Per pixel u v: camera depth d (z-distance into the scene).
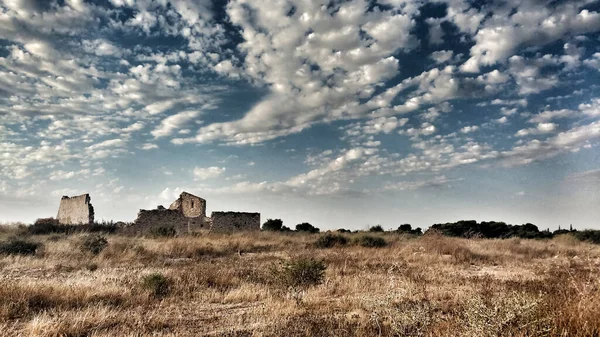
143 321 7.99
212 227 42.66
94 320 7.86
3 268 14.41
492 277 13.88
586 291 7.48
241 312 9.06
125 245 20.81
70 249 19.33
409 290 10.48
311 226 48.94
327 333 7.04
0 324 7.38
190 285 11.75
